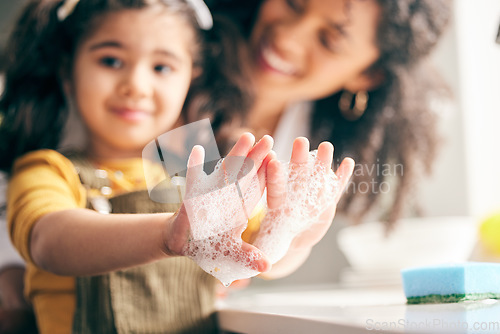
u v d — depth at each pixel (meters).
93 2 0.82
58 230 0.54
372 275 1.11
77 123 0.88
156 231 0.46
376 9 1.10
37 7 0.89
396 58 1.16
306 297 0.87
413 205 1.29
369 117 1.20
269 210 0.45
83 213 0.55
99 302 0.62
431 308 0.44
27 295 0.74
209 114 0.98
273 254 0.45
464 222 1.18
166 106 0.83
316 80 1.15
